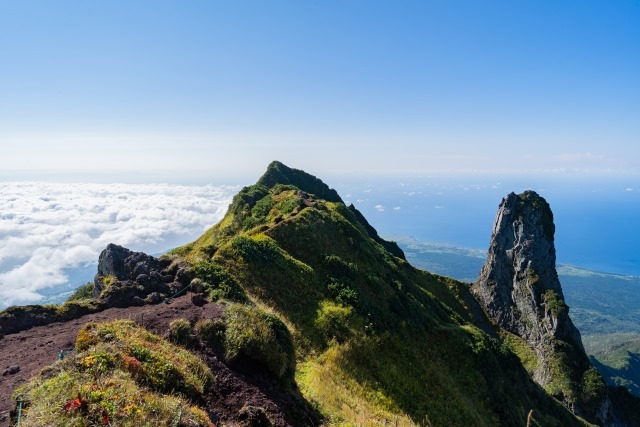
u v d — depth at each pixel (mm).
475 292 114125
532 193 115625
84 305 24422
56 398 11711
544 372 91562
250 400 17172
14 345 19281
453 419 34688
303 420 18656
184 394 15070
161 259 31484
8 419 12172
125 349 15555
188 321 21609
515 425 45594
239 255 40031
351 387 29016
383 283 53062
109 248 31484
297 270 42969
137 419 11297
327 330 35750
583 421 61906
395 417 25750
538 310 101375
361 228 75812
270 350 20484
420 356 41781
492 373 50969
